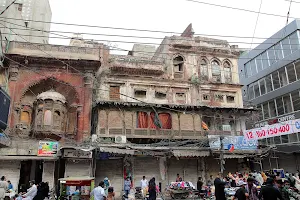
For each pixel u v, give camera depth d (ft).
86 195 46.62
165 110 80.18
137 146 73.15
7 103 34.63
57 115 75.61
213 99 89.92
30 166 75.10
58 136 74.02
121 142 73.10
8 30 81.51
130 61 86.89
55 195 62.54
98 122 74.28
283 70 97.40
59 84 79.30
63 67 78.79
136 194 64.90
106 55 86.48
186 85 88.58
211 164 81.87
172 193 61.67
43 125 72.84
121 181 73.15
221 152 72.13
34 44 79.41
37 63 77.36
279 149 95.20
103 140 72.59
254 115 90.12
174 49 91.30
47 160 68.74
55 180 68.85
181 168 79.20
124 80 84.69
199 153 75.36
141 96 84.64
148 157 76.95
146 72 86.53
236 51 97.14
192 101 87.15
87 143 71.77
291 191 42.01
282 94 96.02
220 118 85.66
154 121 78.69
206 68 93.45
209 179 74.08
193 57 92.73
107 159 74.08
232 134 85.15
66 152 66.08
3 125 33.40
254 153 79.20
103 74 83.10
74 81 79.05
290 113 91.71
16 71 75.20
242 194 30.55
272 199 26.16
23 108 76.33
